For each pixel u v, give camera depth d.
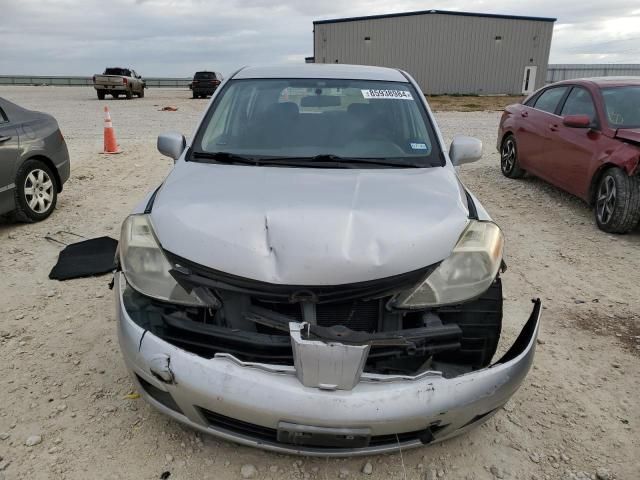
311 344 1.92
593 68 48.34
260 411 1.96
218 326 2.16
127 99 28.34
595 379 3.07
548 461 2.44
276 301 2.12
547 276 4.52
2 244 4.95
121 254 2.36
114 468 2.31
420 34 36.38
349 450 2.11
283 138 3.20
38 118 5.79
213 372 2.01
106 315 3.62
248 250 2.13
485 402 2.11
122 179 7.66
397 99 3.52
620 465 2.43
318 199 2.43
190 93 38.66
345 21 37.28
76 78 53.88
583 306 3.97
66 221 5.67
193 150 3.14
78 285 4.08
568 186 6.41
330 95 3.50
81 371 2.98
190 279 2.16
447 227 2.30
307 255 2.10
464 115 19.92
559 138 6.57
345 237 2.17
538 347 3.39
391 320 2.24
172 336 2.22
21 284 4.09
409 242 2.19
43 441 2.45
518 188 7.53
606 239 5.45
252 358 2.12
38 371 2.97
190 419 2.17
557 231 5.69
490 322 2.42
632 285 4.36
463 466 2.39
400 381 2.01
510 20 36.41
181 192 2.55
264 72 3.76
